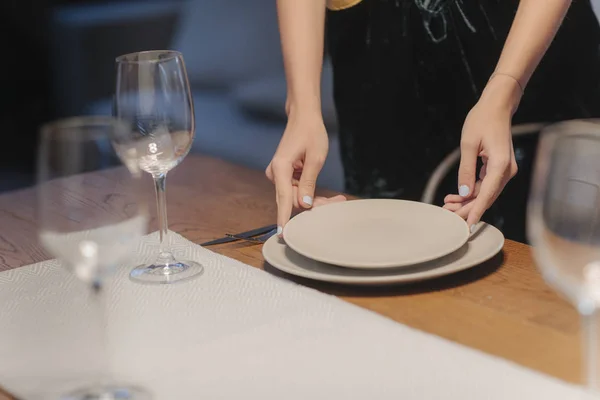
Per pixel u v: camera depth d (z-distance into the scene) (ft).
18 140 15.30
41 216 2.42
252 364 2.61
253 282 3.25
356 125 6.51
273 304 3.04
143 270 3.44
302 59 4.66
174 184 4.86
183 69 3.33
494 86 4.19
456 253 3.42
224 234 3.94
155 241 3.85
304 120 4.42
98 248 2.41
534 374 2.43
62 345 2.83
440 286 3.18
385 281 3.09
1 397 2.55
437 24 5.87
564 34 5.75
